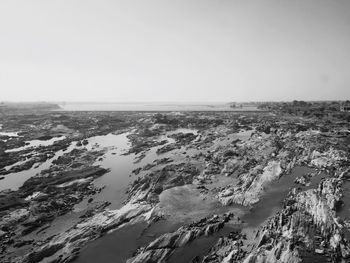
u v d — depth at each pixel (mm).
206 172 48281
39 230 33281
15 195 42062
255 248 25984
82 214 37000
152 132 88375
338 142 57344
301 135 65438
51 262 26875
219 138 73688
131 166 56062
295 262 23078
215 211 35062
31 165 58531
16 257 28141
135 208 36094
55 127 103688
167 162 55656
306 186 38531
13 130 101125
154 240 29344
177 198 38562
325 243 25656
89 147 74125
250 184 41500
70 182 47406
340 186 36594
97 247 28859
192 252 26812
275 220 29859
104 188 45656
